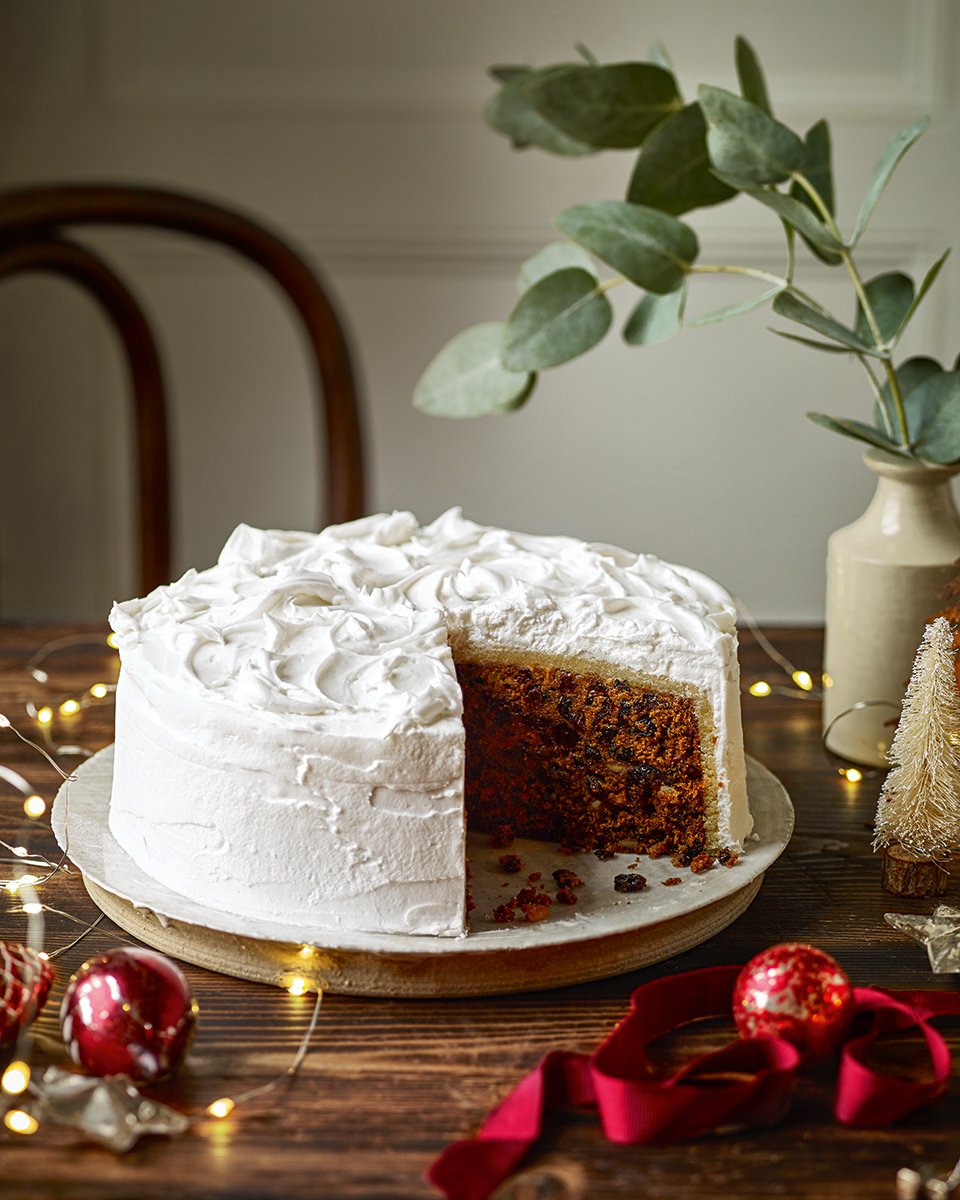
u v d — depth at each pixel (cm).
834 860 98
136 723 92
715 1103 79
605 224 105
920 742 93
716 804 96
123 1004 80
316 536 107
